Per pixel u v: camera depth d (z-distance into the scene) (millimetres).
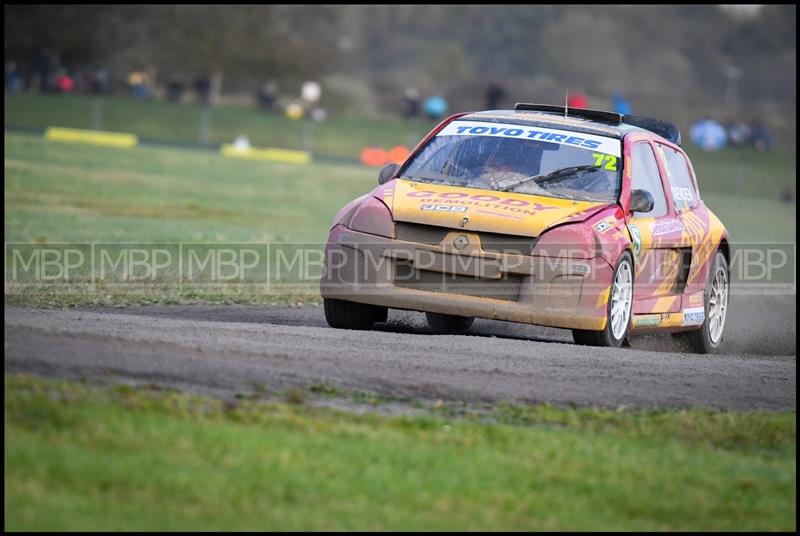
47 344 24062
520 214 31578
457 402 23797
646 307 34375
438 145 35625
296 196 102438
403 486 18047
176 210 80250
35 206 74250
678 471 20250
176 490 16891
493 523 17062
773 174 199625
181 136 196875
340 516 16672
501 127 35906
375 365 25750
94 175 102375
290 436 19703
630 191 33969
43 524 15367
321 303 43281
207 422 19875
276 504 16906
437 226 31453
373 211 32219
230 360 24688
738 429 23234
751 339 43188
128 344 24953
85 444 18109
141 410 20047
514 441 20859
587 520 17641
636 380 26859
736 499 19188
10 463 17078
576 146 35000
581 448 20859
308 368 24844
